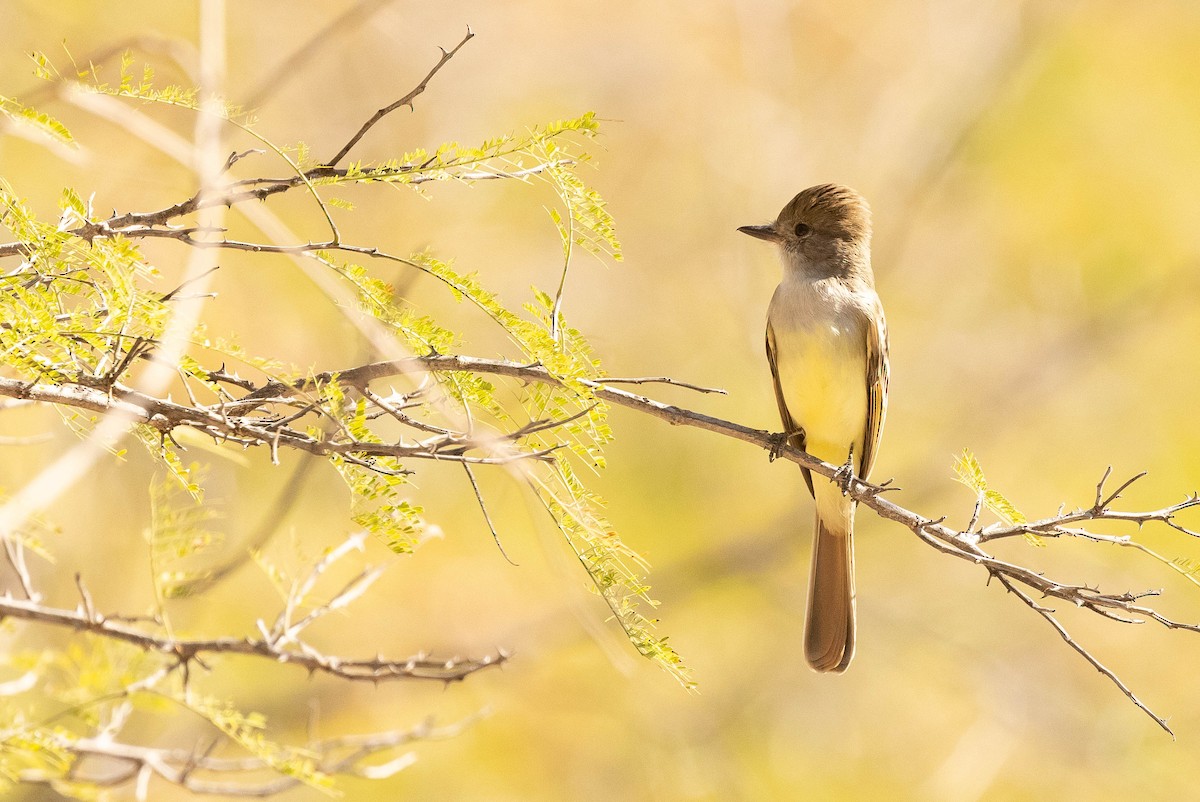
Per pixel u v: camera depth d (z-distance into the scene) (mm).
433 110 16031
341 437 4949
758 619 16078
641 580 6055
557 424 4699
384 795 13047
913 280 18328
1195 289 17703
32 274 4523
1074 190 17656
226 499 11898
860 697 16375
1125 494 16844
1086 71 17578
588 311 16016
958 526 17500
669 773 14422
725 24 17984
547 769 13961
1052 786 16000
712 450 15984
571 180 5129
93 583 11352
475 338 13734
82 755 7602
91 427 5004
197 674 8094
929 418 17953
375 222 14133
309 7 15375
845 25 18641
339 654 13641
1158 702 16234
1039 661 16859
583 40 17359
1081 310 18031
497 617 13789
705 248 17109
